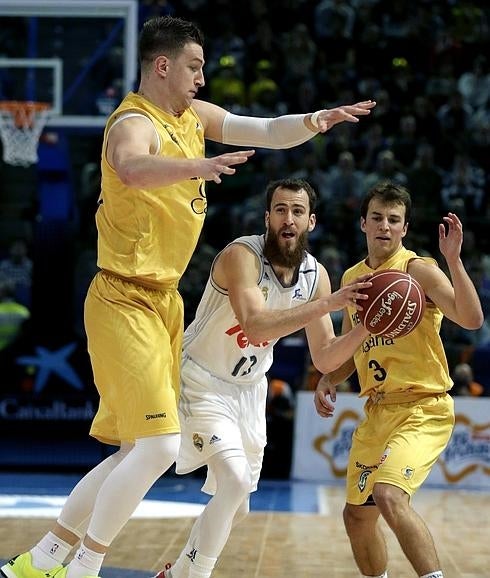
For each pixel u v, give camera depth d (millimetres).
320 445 24625
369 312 9234
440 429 10109
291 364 26672
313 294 10125
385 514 9516
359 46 36469
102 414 9625
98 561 9094
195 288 27531
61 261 29094
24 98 30203
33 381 26438
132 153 8539
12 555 13570
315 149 33312
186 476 24906
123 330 9070
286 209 9773
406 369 10188
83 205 31469
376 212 10500
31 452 25922
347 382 25094
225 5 37312
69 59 30203
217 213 32125
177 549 14445
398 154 32938
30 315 28594
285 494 22078
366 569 10664
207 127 10039
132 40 29984
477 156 33969
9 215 34250
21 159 28391
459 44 36594
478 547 15492
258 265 9789
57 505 19719
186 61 9211
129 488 8945
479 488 23844
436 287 9992
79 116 30109
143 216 9078
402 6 37062
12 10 29797
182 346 10250
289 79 34938
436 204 31781
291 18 37250
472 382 25484
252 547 15039
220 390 9977
